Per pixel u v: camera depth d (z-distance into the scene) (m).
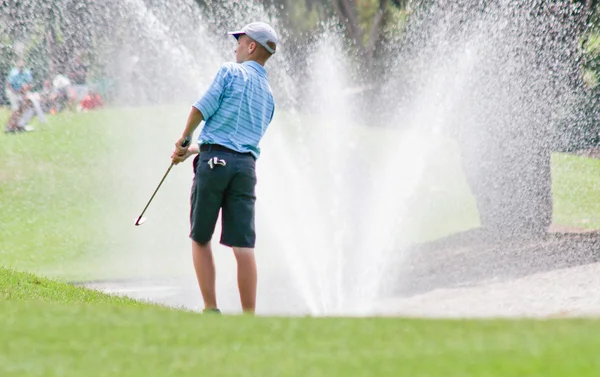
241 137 21.33
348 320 14.82
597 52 46.66
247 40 22.03
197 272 21.53
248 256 21.41
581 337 12.62
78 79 78.31
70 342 13.22
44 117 76.00
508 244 42.28
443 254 42.28
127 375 11.44
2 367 11.88
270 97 22.02
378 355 12.09
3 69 77.00
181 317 15.30
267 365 11.75
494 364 11.34
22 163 67.62
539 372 10.93
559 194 52.62
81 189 62.75
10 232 53.41
